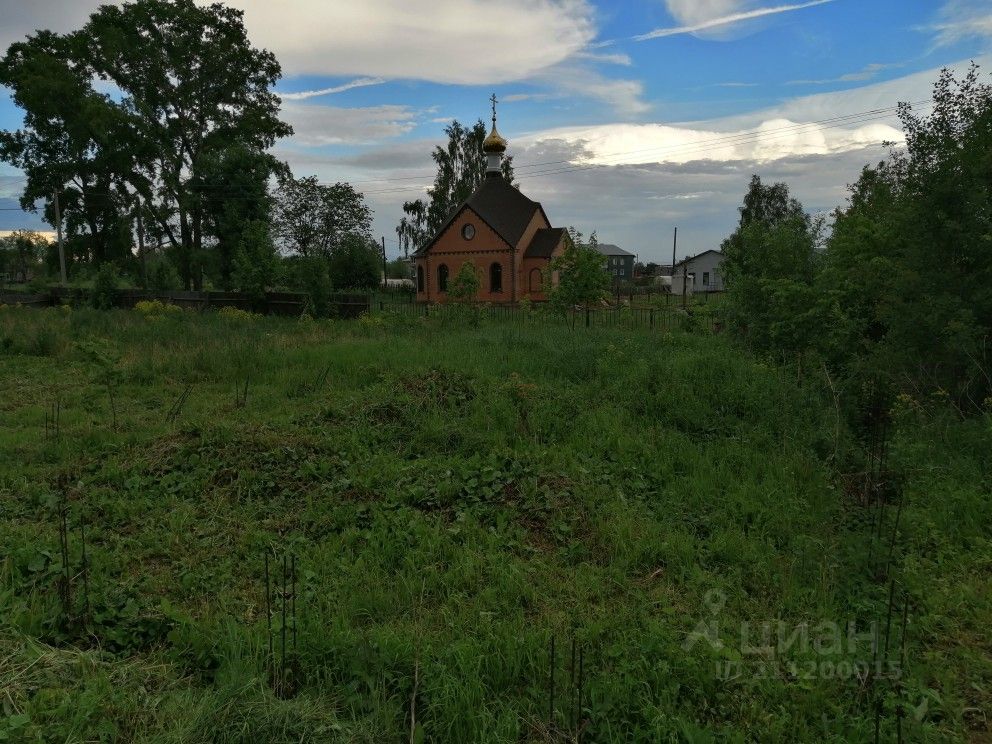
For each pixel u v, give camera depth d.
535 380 10.38
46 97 36.81
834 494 5.69
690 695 3.35
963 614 4.07
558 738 3.04
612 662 3.57
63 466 6.56
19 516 5.48
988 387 7.47
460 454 6.73
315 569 4.60
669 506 5.75
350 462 6.53
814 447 6.86
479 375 9.99
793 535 5.12
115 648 3.63
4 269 89.62
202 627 3.74
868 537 4.73
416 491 5.75
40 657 3.27
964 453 6.37
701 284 76.62
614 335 15.34
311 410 8.58
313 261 26.05
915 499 5.59
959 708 3.27
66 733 2.79
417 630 3.82
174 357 12.45
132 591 4.14
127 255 43.72
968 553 4.76
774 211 60.00
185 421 8.10
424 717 3.16
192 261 38.47
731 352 12.12
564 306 21.84
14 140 39.75
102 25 37.62
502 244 41.22
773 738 3.07
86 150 39.62
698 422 7.78
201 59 39.31
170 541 4.99
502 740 2.96
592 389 9.47
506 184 45.12
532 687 3.36
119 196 41.75
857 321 9.13
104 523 5.34
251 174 38.47
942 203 7.86
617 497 5.85
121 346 14.73
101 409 9.13
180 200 38.16
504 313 25.11
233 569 4.63
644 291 61.56
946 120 8.02
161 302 26.67
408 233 63.75
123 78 39.12
